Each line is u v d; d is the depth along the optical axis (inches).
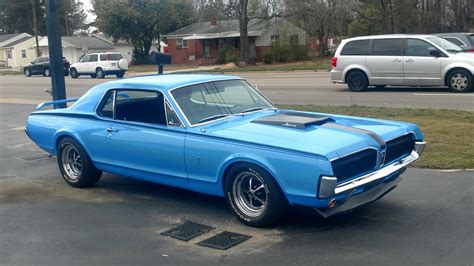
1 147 412.2
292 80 996.6
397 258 179.2
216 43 2224.4
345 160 194.2
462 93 621.0
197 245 199.8
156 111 240.7
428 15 1765.5
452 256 179.0
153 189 278.1
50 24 375.6
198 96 243.3
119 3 2417.6
